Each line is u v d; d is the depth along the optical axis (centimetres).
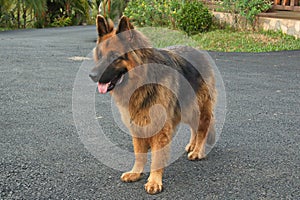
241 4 1255
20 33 1535
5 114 502
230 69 798
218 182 328
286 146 407
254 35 1164
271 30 1224
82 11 2258
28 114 504
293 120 492
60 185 320
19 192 306
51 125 465
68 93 607
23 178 329
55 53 982
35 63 848
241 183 326
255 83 686
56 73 749
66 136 431
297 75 751
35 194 304
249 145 409
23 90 623
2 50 1016
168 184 326
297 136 436
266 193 308
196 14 1237
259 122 482
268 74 758
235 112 520
